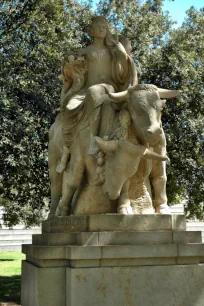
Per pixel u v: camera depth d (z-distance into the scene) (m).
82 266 3.73
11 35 11.62
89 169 4.49
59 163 5.23
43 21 11.77
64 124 4.79
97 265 3.76
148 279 3.82
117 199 4.33
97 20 5.18
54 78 11.69
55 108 11.66
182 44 12.55
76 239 3.98
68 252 3.80
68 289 3.77
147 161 4.34
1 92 10.50
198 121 11.79
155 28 13.02
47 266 3.90
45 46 11.62
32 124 11.16
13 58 11.24
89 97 4.56
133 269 3.80
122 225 3.99
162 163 4.55
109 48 5.22
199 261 4.07
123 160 4.05
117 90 5.12
